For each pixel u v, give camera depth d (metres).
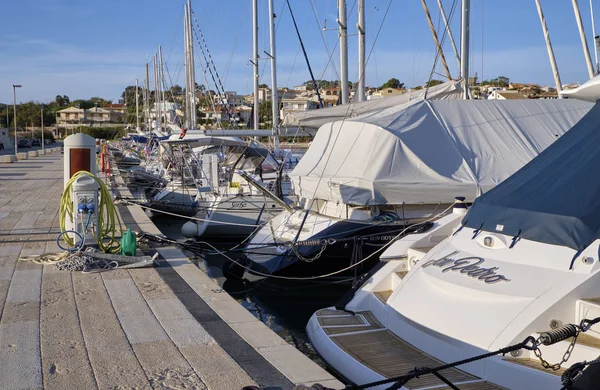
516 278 5.34
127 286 8.05
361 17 17.25
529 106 12.22
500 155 11.31
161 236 11.88
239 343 5.75
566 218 5.39
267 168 19.83
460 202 8.34
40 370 5.03
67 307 6.98
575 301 4.94
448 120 11.71
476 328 5.17
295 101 58.22
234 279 11.95
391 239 10.59
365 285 7.14
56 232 12.52
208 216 16.02
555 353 4.75
